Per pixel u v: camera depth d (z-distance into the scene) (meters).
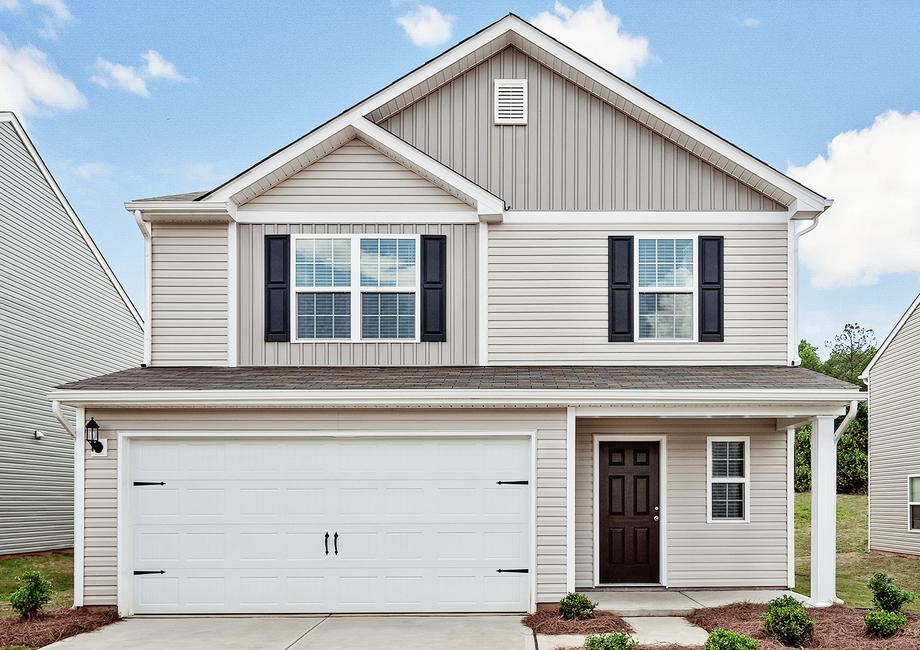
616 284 11.98
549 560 10.10
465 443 10.47
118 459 10.34
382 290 11.89
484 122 12.27
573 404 10.16
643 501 11.83
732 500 11.74
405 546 10.41
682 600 10.66
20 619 9.77
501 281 11.96
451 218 11.98
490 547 10.38
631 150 12.18
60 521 18.69
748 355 11.89
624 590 11.39
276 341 11.86
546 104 12.27
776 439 11.76
